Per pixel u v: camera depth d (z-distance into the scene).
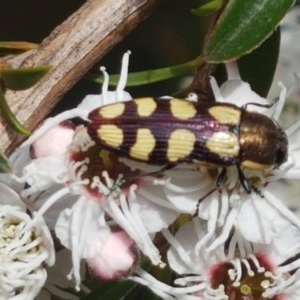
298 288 0.08
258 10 0.07
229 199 0.08
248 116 0.08
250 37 0.07
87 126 0.08
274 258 0.08
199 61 0.08
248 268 0.08
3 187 0.08
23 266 0.08
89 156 0.08
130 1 0.08
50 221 0.08
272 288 0.08
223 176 0.08
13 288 0.08
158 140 0.08
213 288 0.08
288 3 0.07
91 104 0.08
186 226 0.08
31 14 0.11
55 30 0.08
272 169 0.08
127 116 0.08
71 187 0.08
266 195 0.08
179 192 0.08
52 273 0.08
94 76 0.08
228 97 0.08
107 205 0.08
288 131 0.08
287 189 0.11
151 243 0.08
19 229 0.08
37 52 0.08
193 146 0.08
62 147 0.08
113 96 0.08
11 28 0.11
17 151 0.08
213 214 0.08
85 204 0.08
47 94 0.08
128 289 0.08
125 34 0.08
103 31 0.08
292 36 0.16
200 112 0.08
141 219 0.08
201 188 0.08
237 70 0.09
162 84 0.10
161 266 0.08
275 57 0.09
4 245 0.08
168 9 0.11
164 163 0.08
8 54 0.08
